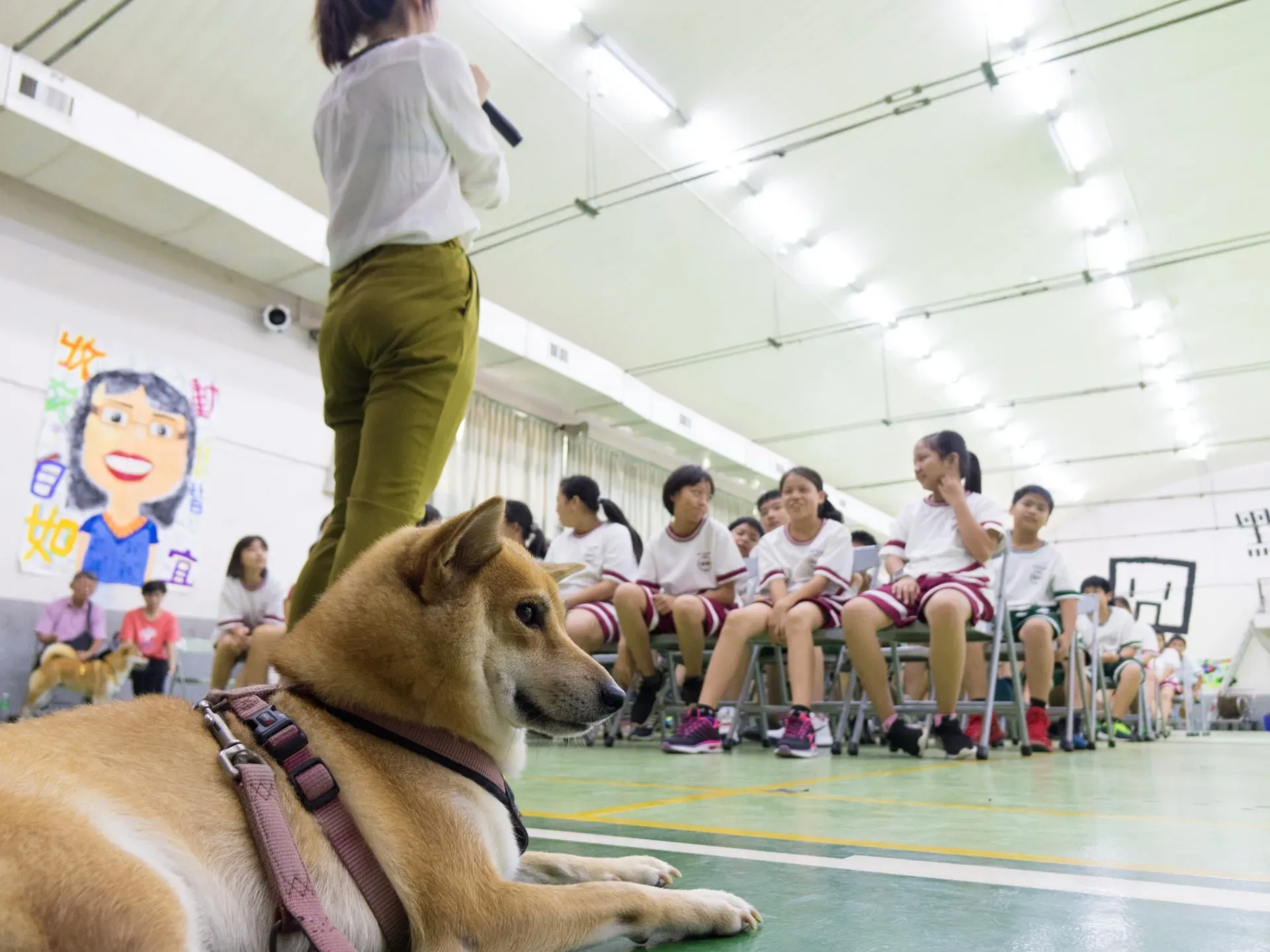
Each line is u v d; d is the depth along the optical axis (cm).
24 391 705
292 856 92
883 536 1947
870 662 406
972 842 179
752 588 577
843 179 902
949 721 411
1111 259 1052
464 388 198
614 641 497
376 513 178
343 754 105
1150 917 120
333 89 211
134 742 96
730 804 238
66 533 719
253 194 764
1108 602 855
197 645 785
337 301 198
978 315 1186
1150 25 708
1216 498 1928
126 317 775
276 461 879
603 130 803
